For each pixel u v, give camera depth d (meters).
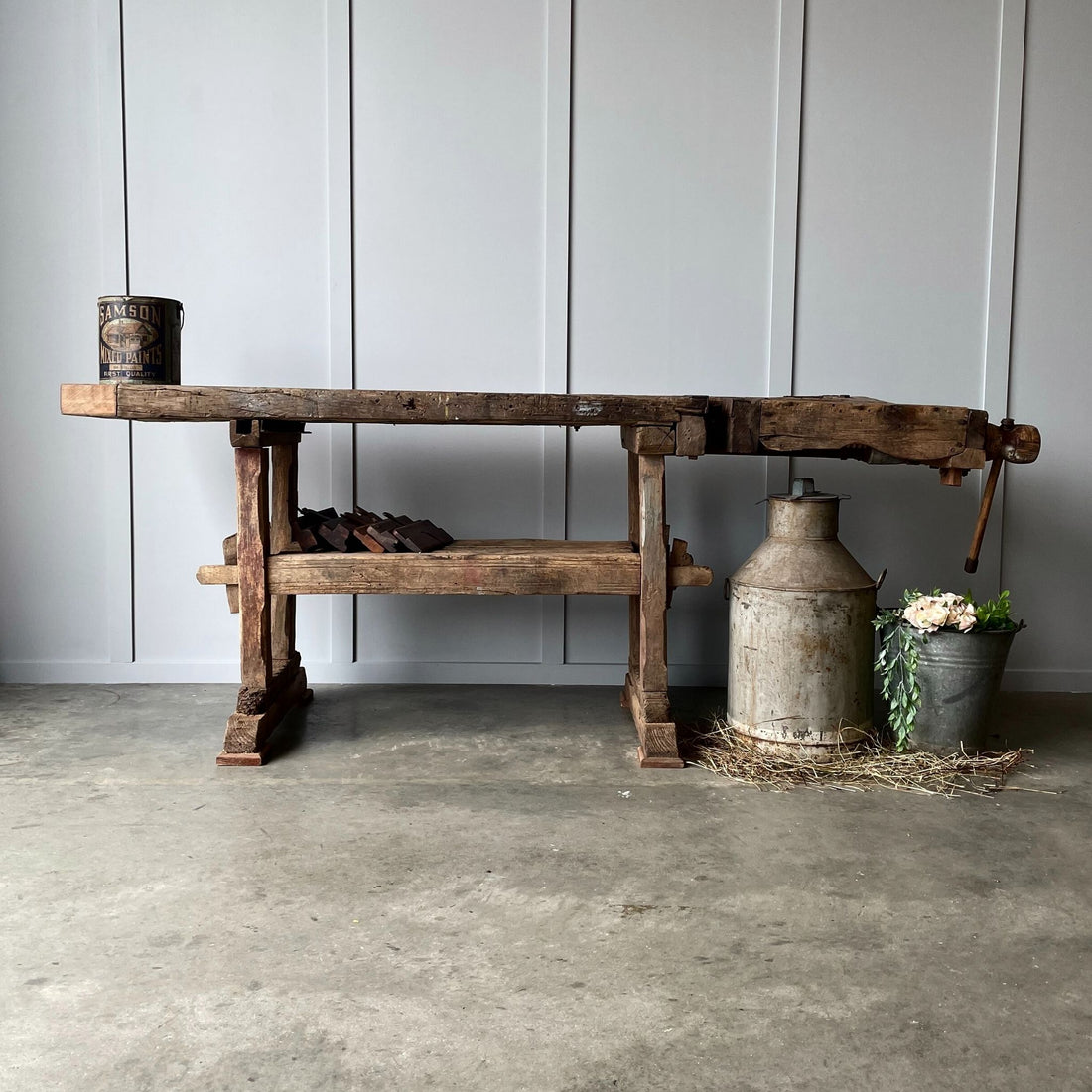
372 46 3.74
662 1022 1.73
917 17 3.75
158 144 3.75
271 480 3.30
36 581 3.88
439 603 3.94
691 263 3.82
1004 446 3.16
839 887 2.25
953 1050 1.66
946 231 3.82
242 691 3.10
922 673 3.05
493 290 3.82
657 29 3.75
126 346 2.96
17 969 1.88
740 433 3.03
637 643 3.56
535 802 2.73
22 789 2.79
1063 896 2.21
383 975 1.87
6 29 3.69
